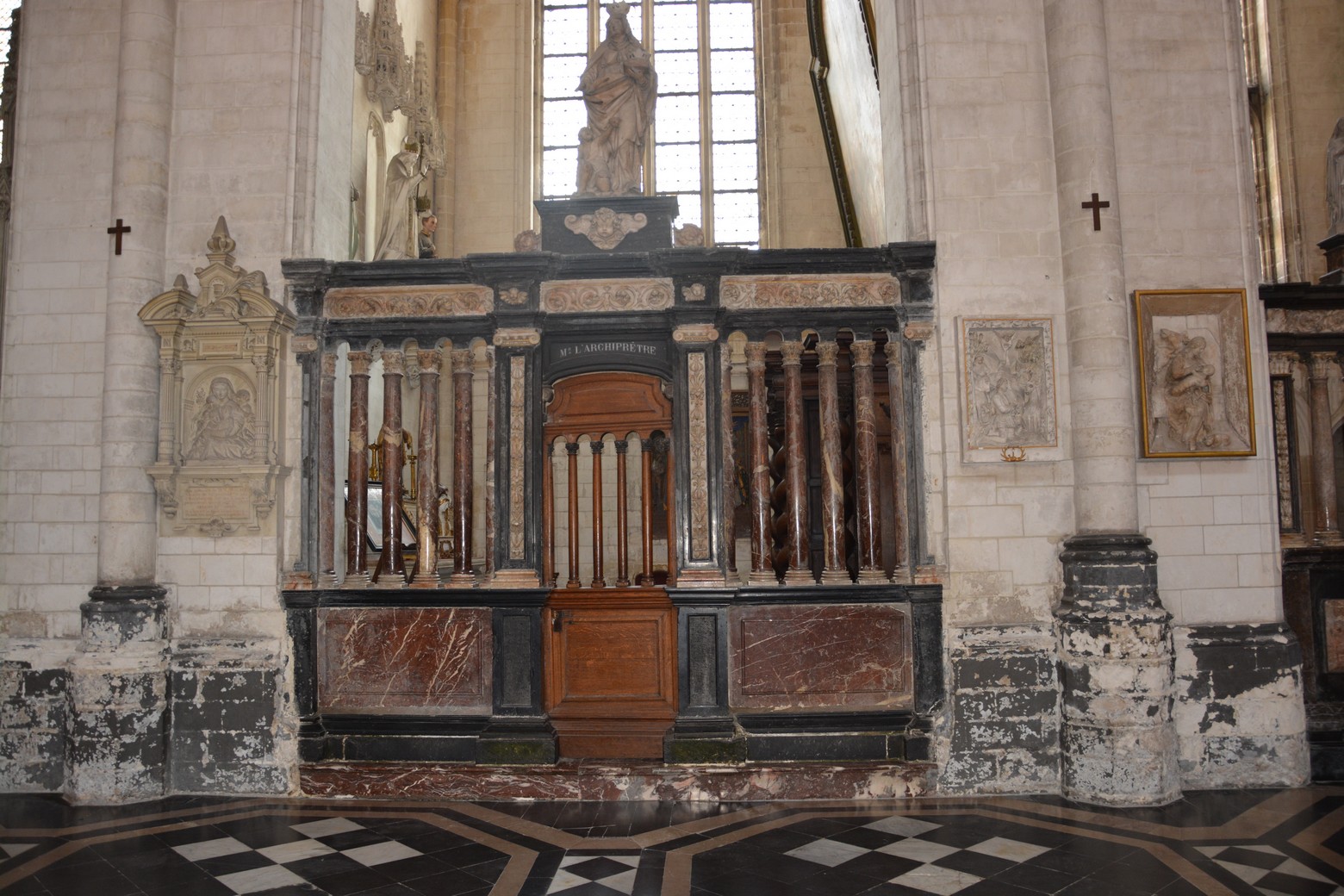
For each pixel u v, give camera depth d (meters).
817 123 18.25
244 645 8.15
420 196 13.61
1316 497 8.51
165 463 8.13
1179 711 7.80
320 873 6.10
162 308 8.14
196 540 8.28
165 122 8.51
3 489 8.40
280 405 8.34
